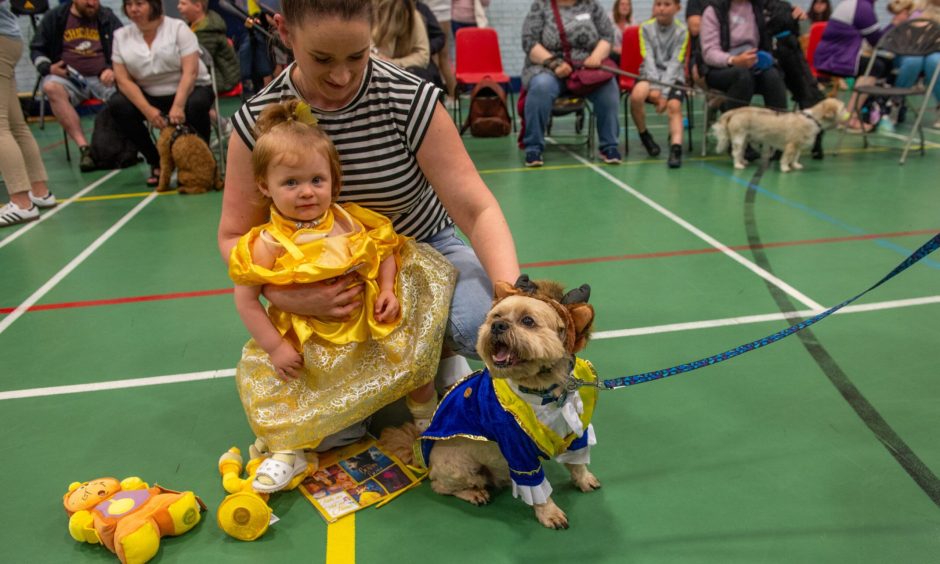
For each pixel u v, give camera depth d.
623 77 8.41
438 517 2.35
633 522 2.29
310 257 2.24
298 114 2.22
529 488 2.18
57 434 2.84
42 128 10.34
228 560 2.17
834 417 2.81
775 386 3.04
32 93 11.30
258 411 2.42
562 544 2.21
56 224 5.74
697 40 7.98
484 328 1.87
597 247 4.87
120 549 2.10
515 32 13.66
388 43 6.34
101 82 8.00
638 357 3.33
